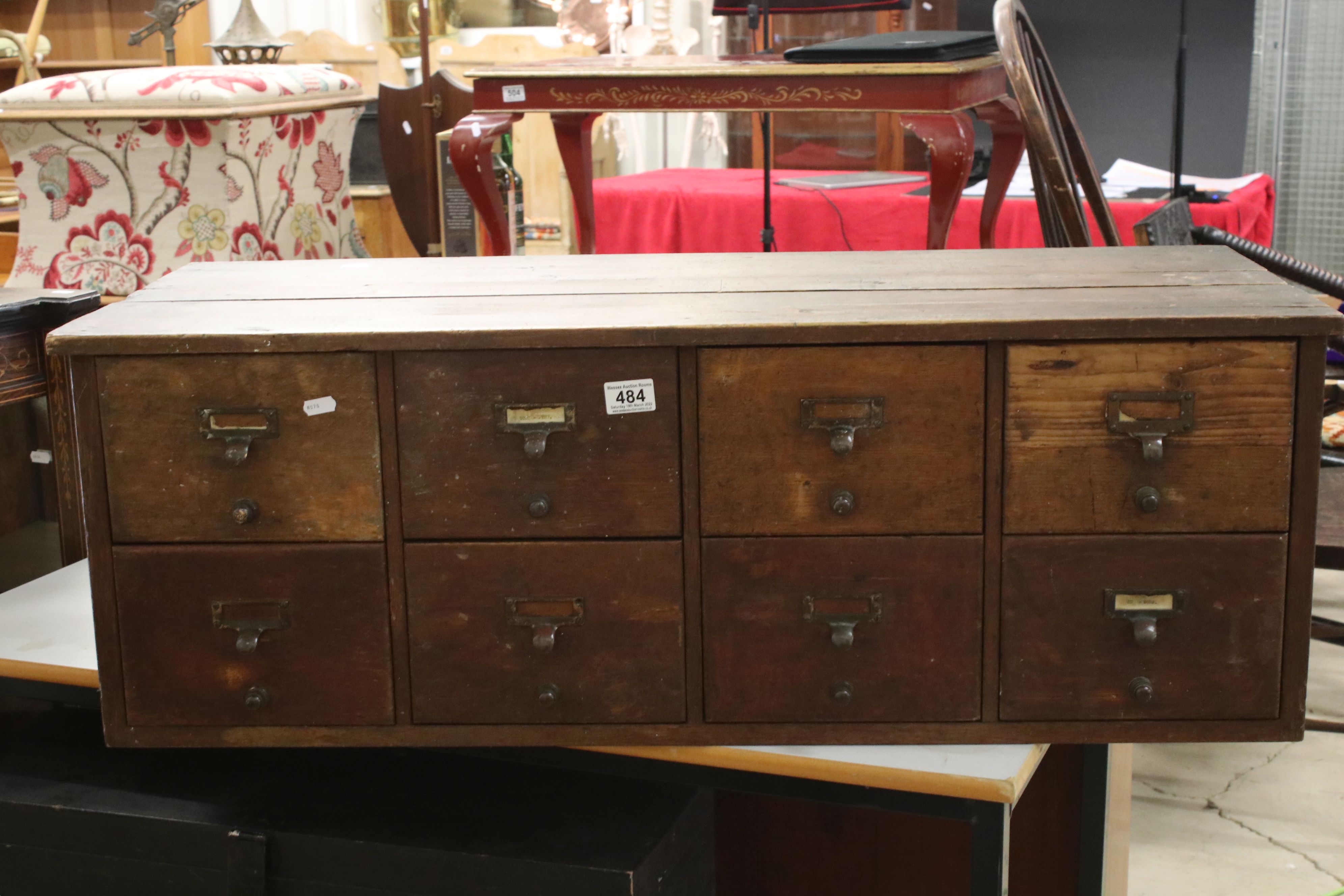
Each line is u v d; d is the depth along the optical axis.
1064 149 2.03
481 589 1.15
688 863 1.29
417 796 1.29
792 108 2.27
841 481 1.11
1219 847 1.91
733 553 1.12
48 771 1.35
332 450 1.13
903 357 1.08
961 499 1.10
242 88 2.53
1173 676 1.12
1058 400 1.08
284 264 1.44
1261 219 2.86
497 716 1.17
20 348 1.63
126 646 1.17
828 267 1.35
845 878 1.64
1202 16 3.24
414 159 3.45
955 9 3.84
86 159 2.56
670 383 1.10
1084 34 3.35
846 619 1.12
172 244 2.57
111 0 4.71
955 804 1.10
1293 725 1.12
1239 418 1.07
